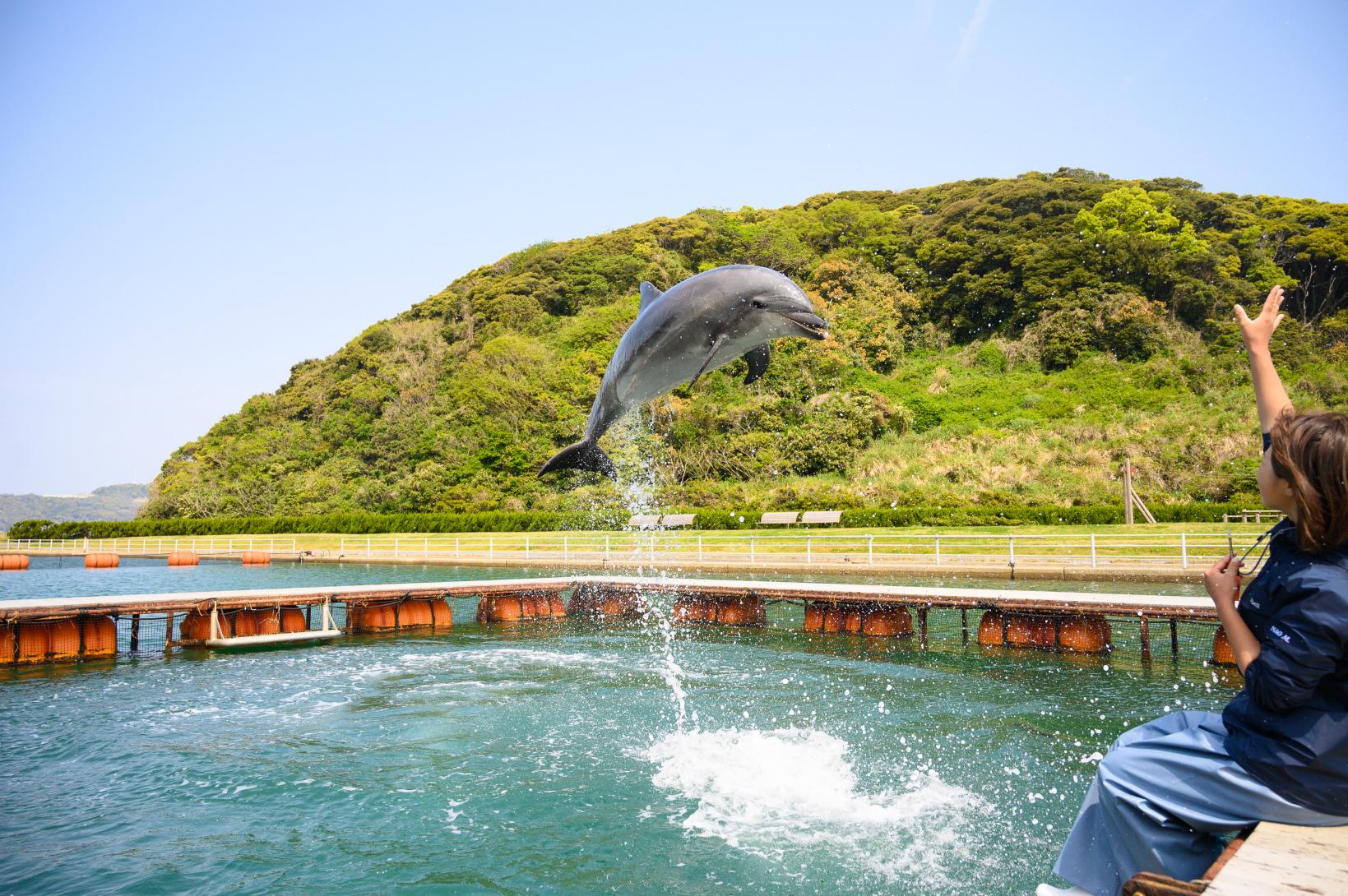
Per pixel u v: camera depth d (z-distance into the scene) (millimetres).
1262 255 54062
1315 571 2346
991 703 10531
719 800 7367
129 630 18312
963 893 5594
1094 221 55625
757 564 25953
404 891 5699
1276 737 2436
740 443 43062
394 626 17625
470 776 8023
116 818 7023
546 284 69312
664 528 35094
